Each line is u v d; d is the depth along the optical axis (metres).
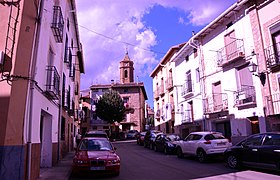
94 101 46.00
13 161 6.95
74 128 25.97
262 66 14.66
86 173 9.02
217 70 19.27
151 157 16.08
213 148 12.55
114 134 43.09
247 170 10.07
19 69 7.53
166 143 18.17
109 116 39.47
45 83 10.82
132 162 13.56
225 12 17.20
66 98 17.53
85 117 45.09
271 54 14.02
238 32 16.86
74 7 19.69
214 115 19.44
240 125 16.48
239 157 10.36
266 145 9.29
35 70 8.28
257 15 15.23
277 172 9.41
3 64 7.34
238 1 16.08
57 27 11.98
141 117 47.41
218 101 19.19
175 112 27.75
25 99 7.64
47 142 12.25
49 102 11.77
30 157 7.71
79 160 9.16
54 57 12.87
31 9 8.26
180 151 15.26
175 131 27.77
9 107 7.08
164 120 32.16
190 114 24.22
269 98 14.02
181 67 26.64
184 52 25.33
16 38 7.64
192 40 22.06
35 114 8.71
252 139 10.06
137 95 47.12
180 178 8.76
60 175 9.63
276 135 9.17
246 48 16.08
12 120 7.11
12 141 7.02
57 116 14.16
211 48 20.11
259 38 14.93
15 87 7.34
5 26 7.69
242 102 16.27
